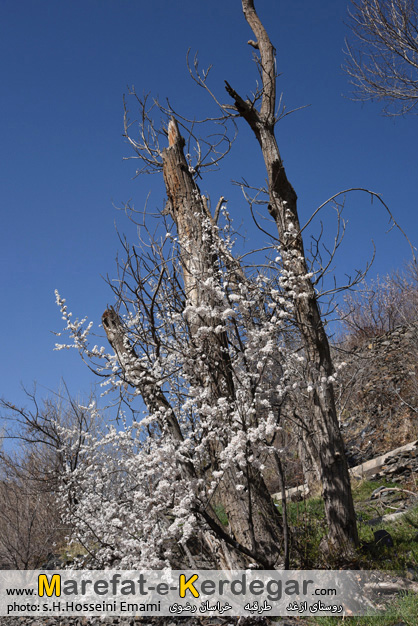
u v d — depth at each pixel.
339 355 12.05
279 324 5.45
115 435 5.88
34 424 9.43
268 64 7.04
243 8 7.59
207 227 6.66
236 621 5.06
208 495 5.25
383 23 11.00
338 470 5.77
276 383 6.05
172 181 7.59
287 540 5.20
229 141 8.19
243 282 5.90
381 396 12.52
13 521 10.21
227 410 5.28
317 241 6.30
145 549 5.00
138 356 6.62
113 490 6.50
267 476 10.42
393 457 9.78
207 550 6.00
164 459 4.87
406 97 11.44
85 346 6.06
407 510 7.32
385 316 16.81
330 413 5.94
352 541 5.55
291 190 6.65
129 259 6.59
